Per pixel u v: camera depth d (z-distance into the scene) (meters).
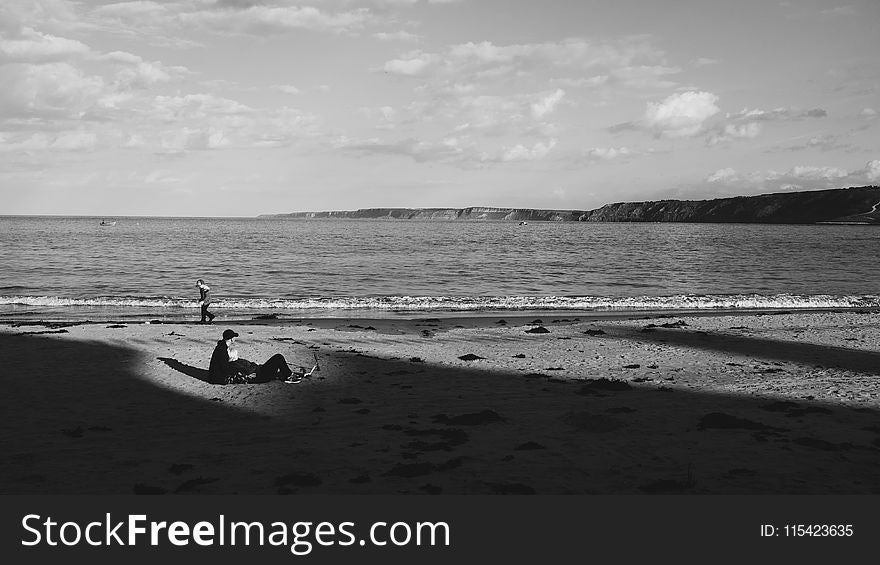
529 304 31.94
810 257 73.12
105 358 16.55
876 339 20.62
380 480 8.38
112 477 8.57
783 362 17.03
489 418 11.11
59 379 14.34
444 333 22.20
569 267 57.25
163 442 10.08
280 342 19.39
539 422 11.03
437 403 12.56
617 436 10.17
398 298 33.06
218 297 34.84
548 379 14.76
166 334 20.64
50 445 9.91
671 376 15.25
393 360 17.00
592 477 8.47
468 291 39.41
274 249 80.31
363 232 158.62
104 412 11.90
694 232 176.50
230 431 10.70
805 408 12.00
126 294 36.16
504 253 77.25
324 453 9.44
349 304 31.44
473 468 8.77
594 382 13.98
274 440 10.12
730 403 12.43
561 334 22.00
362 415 11.67
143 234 124.38
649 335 21.70
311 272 50.16
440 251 80.00
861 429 10.55
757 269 56.44
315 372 15.29
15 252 69.12
